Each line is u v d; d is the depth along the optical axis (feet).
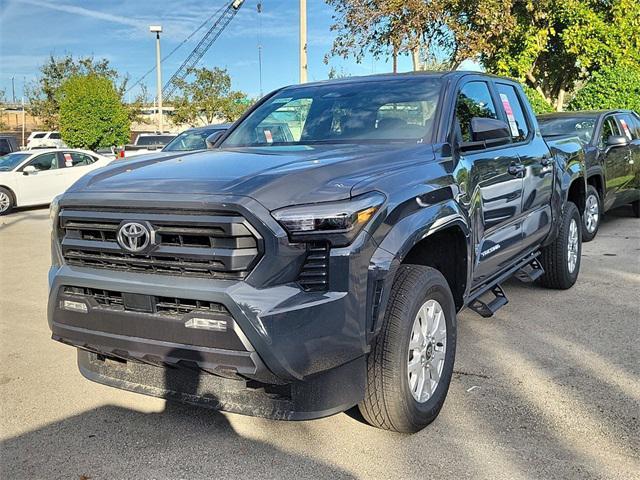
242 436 12.21
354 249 10.11
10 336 18.42
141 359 10.84
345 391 10.62
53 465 11.30
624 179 33.78
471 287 14.70
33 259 30.53
